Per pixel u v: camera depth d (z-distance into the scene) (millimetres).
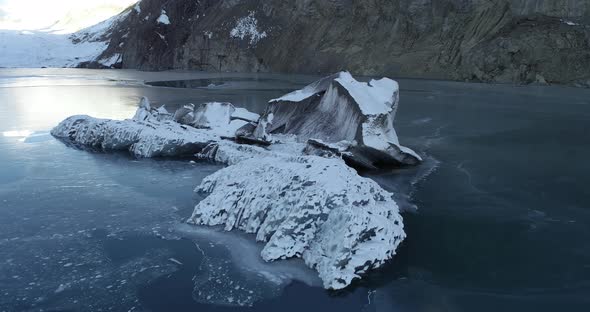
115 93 38344
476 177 14609
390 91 17812
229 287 8102
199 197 12797
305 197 9586
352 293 7941
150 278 8406
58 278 8445
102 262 9016
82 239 10078
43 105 30734
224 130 19516
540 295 7883
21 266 8891
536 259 9141
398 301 7719
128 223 10953
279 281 8289
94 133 19578
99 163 16703
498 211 11711
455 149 18266
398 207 11555
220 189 11531
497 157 17000
